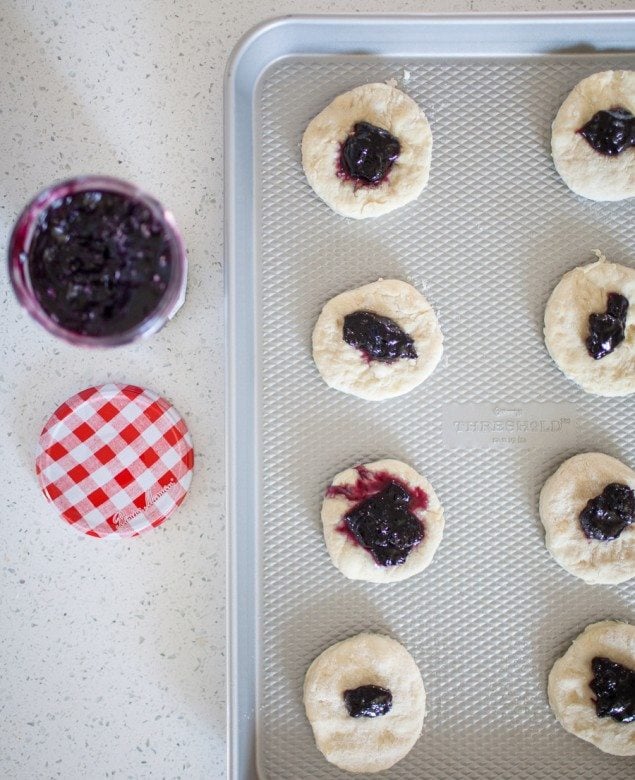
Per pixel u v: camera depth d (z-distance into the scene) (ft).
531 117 1.51
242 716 1.46
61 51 1.56
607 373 1.49
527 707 1.51
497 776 1.50
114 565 1.58
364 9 1.56
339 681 1.48
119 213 1.28
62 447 1.54
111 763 1.59
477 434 1.51
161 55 1.56
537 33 1.46
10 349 1.58
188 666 1.58
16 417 1.58
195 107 1.57
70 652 1.58
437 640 1.51
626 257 1.52
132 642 1.58
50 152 1.56
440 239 1.51
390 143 1.48
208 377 1.58
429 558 1.49
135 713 1.59
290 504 1.51
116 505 1.54
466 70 1.51
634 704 1.46
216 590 1.58
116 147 1.56
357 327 1.47
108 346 1.30
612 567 1.49
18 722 1.58
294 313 1.51
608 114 1.47
